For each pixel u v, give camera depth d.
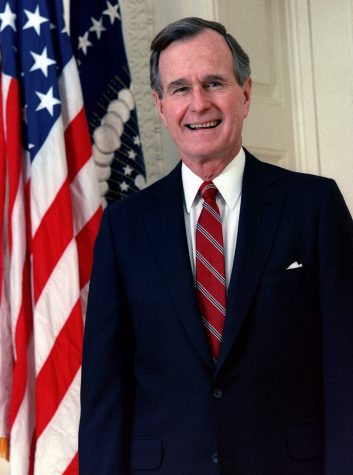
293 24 2.84
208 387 1.39
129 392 1.54
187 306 1.44
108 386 1.52
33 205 2.12
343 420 1.36
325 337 1.41
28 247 2.14
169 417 1.43
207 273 1.47
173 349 1.45
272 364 1.39
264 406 1.38
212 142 1.50
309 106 2.81
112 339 1.53
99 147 2.29
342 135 2.76
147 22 2.55
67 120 2.21
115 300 1.55
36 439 2.05
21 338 2.05
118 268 1.55
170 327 1.46
